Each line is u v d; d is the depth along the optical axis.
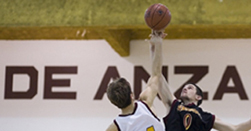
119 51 23.72
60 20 19.61
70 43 25.19
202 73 24.06
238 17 18.95
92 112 24.64
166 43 24.45
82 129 24.55
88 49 25.06
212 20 19.03
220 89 23.88
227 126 12.70
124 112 10.34
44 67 25.19
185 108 12.70
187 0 19.22
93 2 19.55
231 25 19.06
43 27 19.78
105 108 24.61
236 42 24.02
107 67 24.80
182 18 19.14
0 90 25.30
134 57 24.64
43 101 25.02
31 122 24.92
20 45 25.45
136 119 10.09
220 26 19.31
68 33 25.02
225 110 23.72
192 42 24.30
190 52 24.23
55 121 24.80
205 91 23.94
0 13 19.95
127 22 19.27
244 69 23.88
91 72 24.89
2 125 25.03
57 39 25.28
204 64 24.11
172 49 24.38
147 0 19.30
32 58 25.31
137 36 24.62
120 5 19.41
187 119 12.48
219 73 23.98
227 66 23.95
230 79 23.89
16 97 25.20
